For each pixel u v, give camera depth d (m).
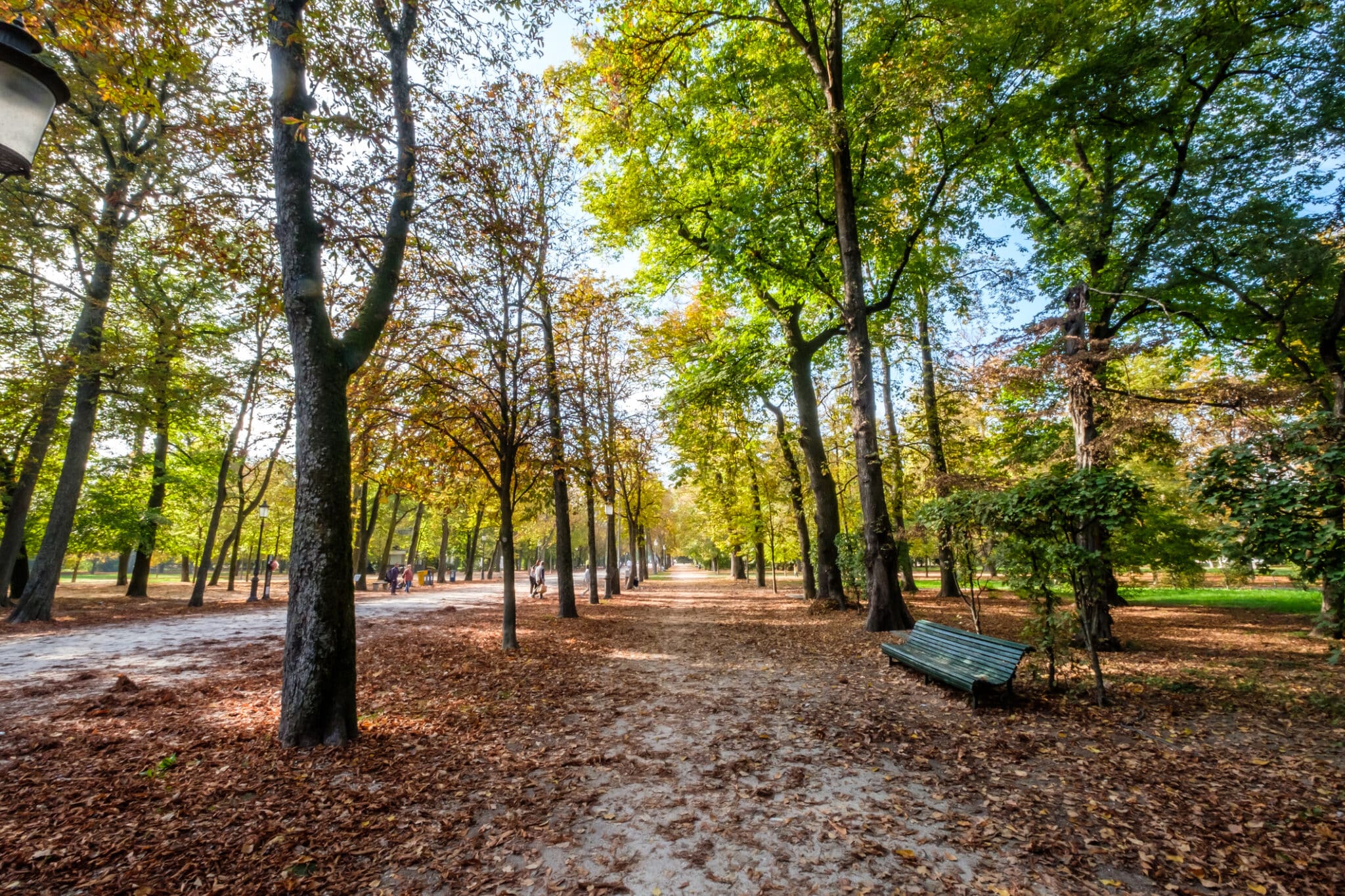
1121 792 4.37
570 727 6.18
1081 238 11.34
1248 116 11.95
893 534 12.85
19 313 14.62
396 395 10.46
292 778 4.68
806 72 14.06
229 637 12.16
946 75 11.13
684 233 15.84
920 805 4.24
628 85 13.34
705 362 18.19
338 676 5.57
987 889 3.18
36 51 2.76
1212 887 3.16
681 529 55.44
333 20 7.08
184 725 5.97
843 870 3.41
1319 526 5.44
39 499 21.08
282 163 5.93
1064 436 13.04
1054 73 12.13
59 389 14.69
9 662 9.38
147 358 14.62
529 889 3.24
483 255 9.98
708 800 4.38
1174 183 11.12
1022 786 4.52
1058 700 6.89
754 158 15.17
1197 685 7.42
